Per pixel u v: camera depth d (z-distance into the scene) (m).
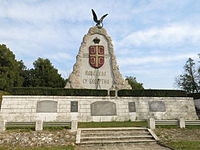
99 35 26.53
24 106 19.09
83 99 20.28
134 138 12.30
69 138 11.80
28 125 13.62
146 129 13.69
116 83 24.70
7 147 10.30
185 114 21.55
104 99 20.59
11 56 39.78
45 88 20.05
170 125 14.73
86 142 11.26
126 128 13.76
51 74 46.34
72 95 20.34
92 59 25.20
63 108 19.59
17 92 19.58
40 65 47.34
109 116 19.97
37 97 19.56
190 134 13.02
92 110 19.95
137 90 21.64
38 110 19.09
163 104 21.45
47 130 12.92
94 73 24.83
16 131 12.52
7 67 37.84
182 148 9.69
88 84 24.34
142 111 20.78
